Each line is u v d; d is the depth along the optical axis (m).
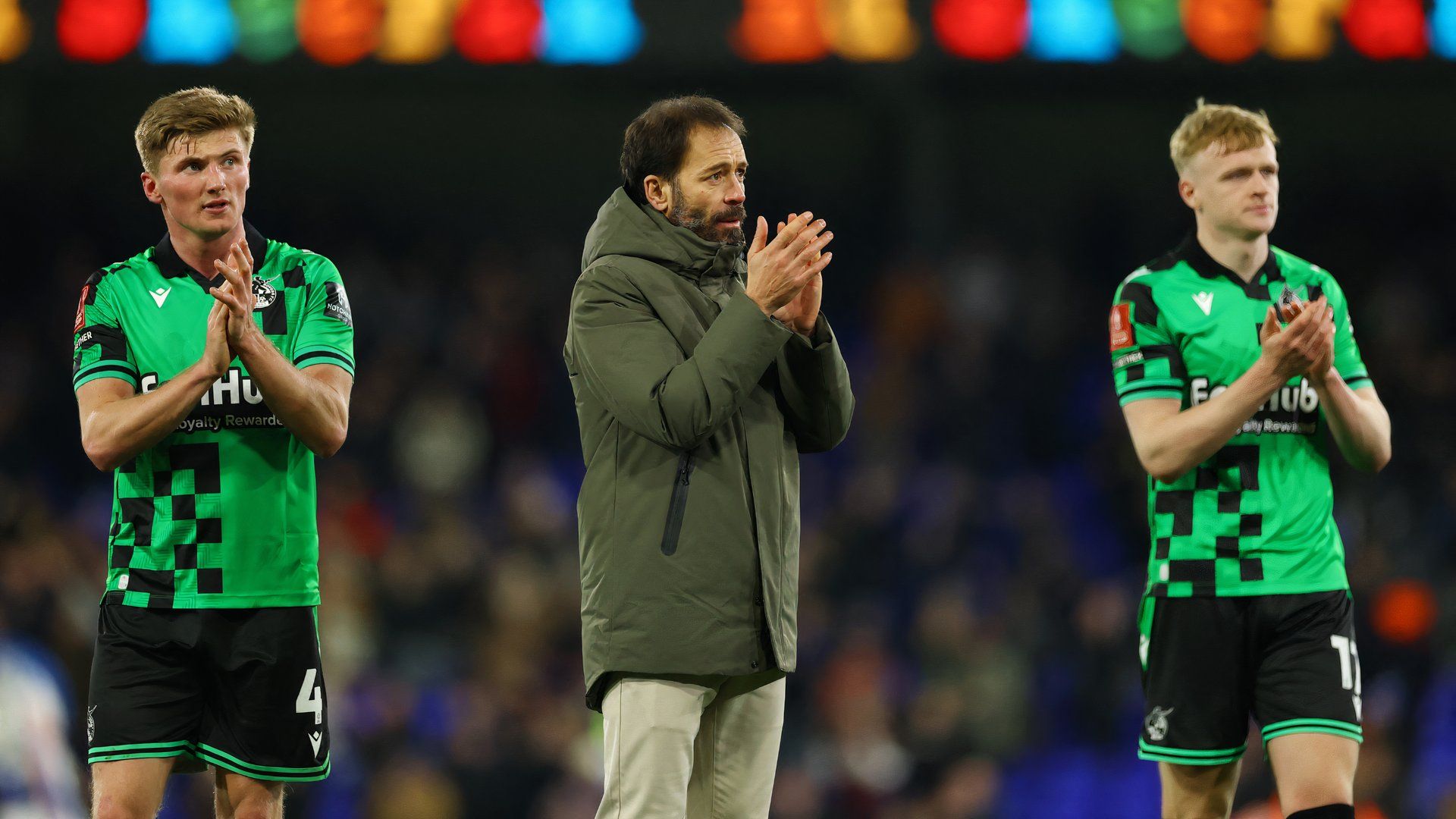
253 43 33.22
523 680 34.50
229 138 14.56
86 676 30.61
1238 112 16.16
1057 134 51.28
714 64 34.41
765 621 13.91
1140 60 34.31
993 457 45.53
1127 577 39.72
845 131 51.59
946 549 39.53
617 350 13.77
